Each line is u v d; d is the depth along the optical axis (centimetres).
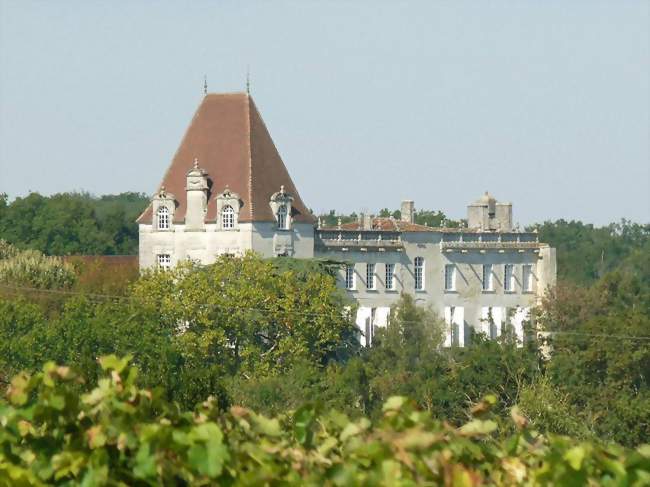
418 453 5025
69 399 5188
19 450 5203
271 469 5022
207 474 4934
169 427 5047
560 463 5069
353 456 5084
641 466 5144
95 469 4997
